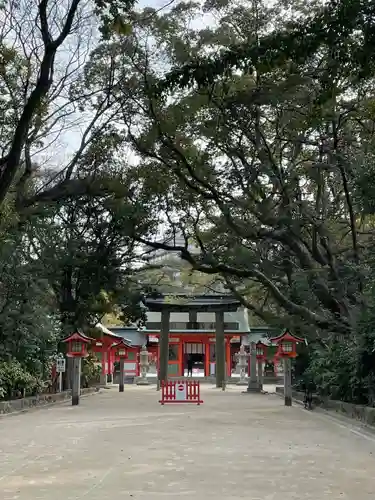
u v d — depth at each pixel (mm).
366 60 9969
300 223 22359
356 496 8211
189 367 57156
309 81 18312
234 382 52406
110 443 13820
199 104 20734
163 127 22156
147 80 22391
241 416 21266
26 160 24969
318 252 23000
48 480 9336
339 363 21922
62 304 32094
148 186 26469
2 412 21109
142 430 16609
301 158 25562
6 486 8891
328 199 29531
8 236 22891
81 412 23109
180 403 28203
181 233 29266
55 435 15484
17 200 24391
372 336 17375
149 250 32156
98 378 45281
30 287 24500
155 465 10719
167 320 45719
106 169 28156
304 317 21922
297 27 10188
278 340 27531
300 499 8008
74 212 30672
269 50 10203
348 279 22250
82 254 29891
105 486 8852
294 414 22266
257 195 24547
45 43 15828
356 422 17922
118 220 28125
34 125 23516
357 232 23438
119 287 33188
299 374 32312
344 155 20672
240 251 24875
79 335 27750
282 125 22531
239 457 11703
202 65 10719
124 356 41312
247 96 19703
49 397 27688
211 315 57312
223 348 45562
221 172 23844
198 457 11688
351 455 12109
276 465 10766
